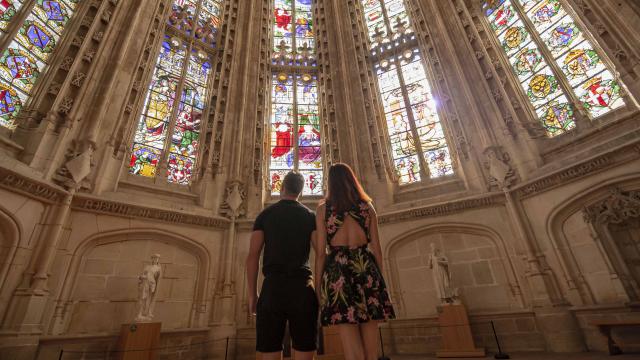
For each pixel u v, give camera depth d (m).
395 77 16.20
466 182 12.17
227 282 11.19
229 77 15.23
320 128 15.93
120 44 12.03
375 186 13.37
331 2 19.03
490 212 11.11
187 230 11.38
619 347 7.83
